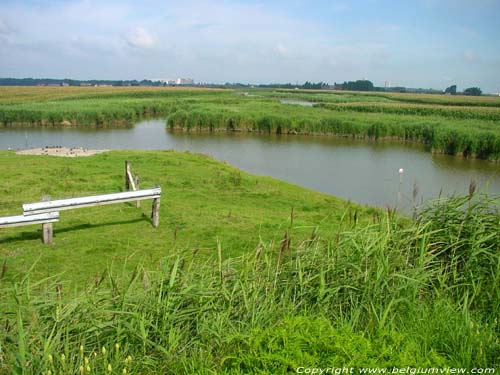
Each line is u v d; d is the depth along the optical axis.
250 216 11.74
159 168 17.78
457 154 34.22
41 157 19.50
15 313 4.03
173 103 74.00
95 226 10.07
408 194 21.66
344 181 24.59
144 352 3.90
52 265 7.77
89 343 3.95
